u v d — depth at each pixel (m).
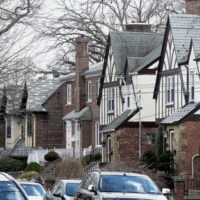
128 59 170.12
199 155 140.38
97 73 191.12
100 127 182.50
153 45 178.88
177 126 142.00
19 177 167.62
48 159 184.75
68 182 80.75
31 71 102.19
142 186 64.56
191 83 145.50
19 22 100.75
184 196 120.25
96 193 63.09
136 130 166.12
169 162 140.00
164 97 155.50
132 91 168.00
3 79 96.19
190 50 145.75
